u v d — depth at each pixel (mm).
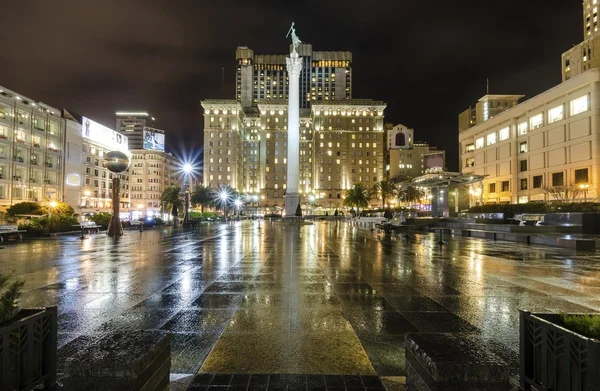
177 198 74438
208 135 139125
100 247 19641
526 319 3613
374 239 25766
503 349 5145
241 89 181125
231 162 138125
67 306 7289
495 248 19438
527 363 3588
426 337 3541
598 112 53281
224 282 9773
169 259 14625
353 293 8508
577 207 34781
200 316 6602
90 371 2973
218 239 25656
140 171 136625
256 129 155500
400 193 94812
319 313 6816
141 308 7137
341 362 4633
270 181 147500
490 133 79125
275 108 149375
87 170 84500
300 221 63281
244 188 153375
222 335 5602
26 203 42031
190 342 5301
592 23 95875
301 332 5750
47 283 9633
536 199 64500
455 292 8695
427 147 149250
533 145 66062
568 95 58188
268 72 183000
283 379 4152
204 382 4062
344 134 141000
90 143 85938
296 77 73000
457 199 55219
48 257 15273
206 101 138500
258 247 19750
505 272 11625
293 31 73625
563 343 3080
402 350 5051
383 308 7211
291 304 7469
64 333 5680
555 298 8141
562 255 16266
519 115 69812
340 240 24828
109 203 94312
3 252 17172
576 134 56406
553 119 61531
